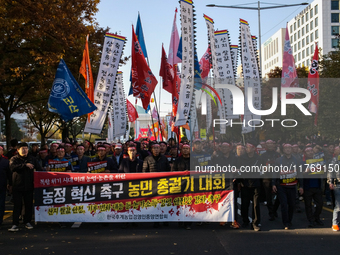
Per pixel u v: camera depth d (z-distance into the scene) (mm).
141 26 13023
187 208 8148
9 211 10453
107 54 11641
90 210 8203
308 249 6383
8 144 21828
